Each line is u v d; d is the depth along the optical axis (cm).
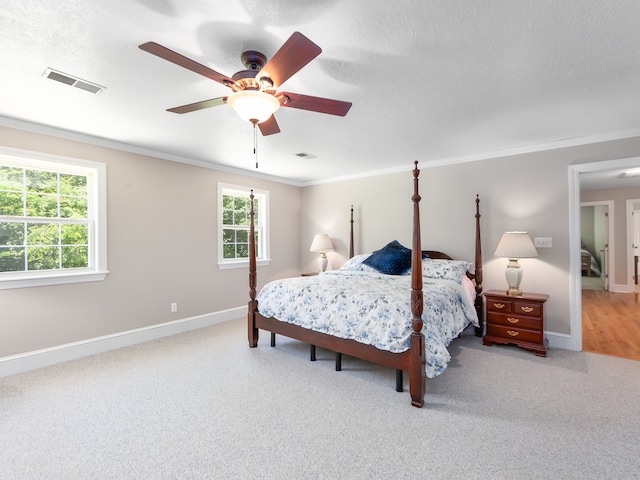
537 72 200
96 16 148
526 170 360
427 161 423
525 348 334
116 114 266
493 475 159
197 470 164
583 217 919
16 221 291
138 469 165
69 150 311
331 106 183
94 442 186
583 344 352
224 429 199
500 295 340
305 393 245
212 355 324
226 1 138
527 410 218
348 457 174
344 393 245
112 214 342
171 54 134
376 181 478
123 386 256
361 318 259
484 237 388
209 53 179
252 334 346
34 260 302
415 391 224
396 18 150
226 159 414
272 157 404
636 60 186
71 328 314
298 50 135
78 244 328
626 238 644
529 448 179
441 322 261
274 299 325
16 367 280
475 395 240
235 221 488
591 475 158
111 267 342
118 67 194
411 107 251
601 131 309
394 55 181
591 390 246
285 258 549
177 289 403
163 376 275
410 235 446
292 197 562
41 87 218
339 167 457
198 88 221
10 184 289
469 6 142
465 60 186
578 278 333
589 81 211
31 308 290
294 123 285
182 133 313
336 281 342
